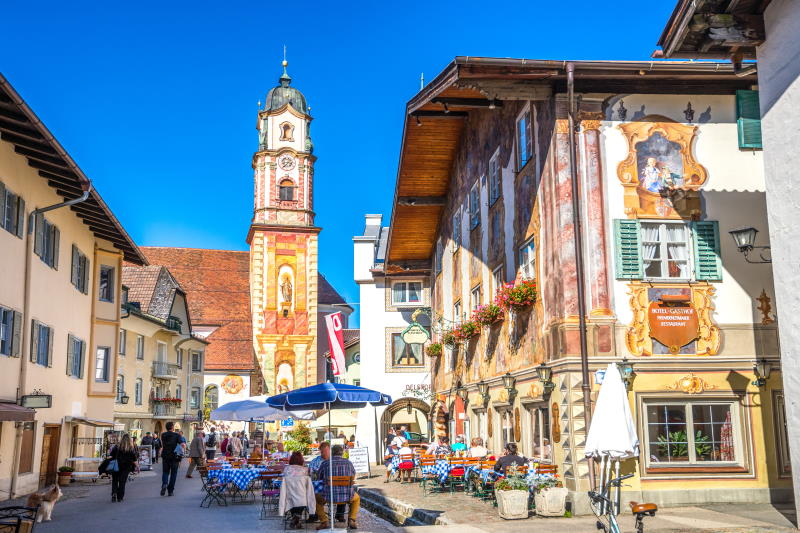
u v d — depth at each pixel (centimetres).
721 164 1748
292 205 7112
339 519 1528
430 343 3541
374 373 3903
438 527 1422
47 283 2367
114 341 3147
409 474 2650
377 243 4153
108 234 2975
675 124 1747
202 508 1812
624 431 1360
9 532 1154
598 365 1650
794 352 1300
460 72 1716
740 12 1383
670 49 1455
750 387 1683
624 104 1739
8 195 2020
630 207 1709
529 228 1912
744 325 1703
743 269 1723
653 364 1661
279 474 1673
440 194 3061
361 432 3931
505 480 1587
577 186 1698
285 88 7338
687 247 1717
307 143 7225
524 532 1333
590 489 1580
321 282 8200
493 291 2266
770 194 1360
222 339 6769
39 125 1769
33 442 2298
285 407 1767
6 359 2017
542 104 1817
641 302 1683
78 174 2159
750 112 1744
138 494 2236
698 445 1662
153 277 5525
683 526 1349
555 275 1720
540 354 1828
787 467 1677
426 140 2739
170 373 5344
